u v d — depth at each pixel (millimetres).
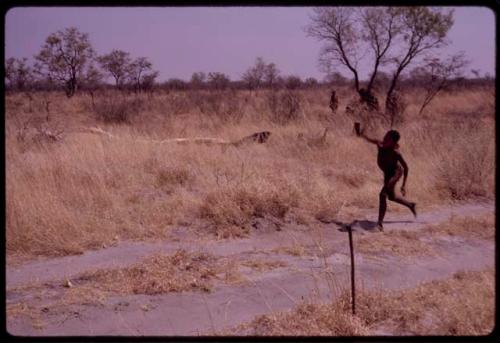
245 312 4766
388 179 7383
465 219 7688
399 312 4551
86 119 19656
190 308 4855
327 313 4449
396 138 7375
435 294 4812
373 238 6938
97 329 4422
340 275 5621
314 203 7949
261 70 42344
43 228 6566
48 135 12781
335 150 12281
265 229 7250
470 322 4219
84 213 7199
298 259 6168
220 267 5809
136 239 6797
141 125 15758
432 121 16875
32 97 28672
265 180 8477
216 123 15992
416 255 6301
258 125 15852
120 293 5176
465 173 9594
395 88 25141
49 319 4609
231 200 7609
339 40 20969
